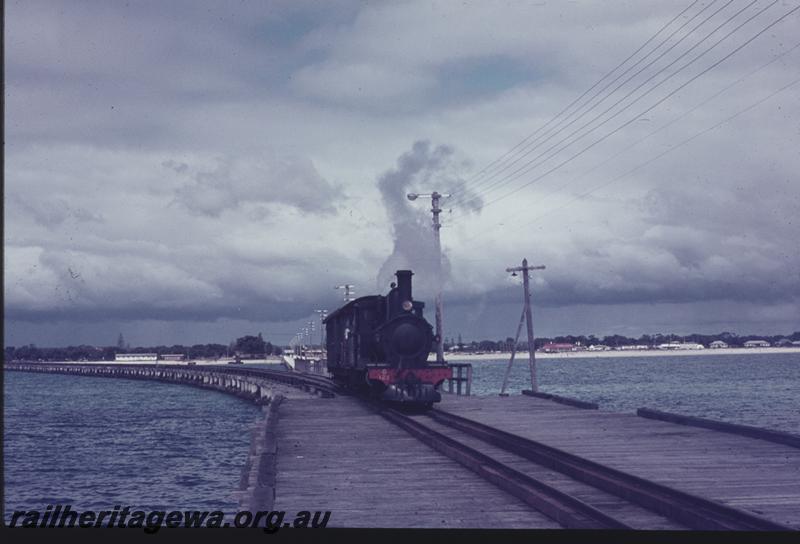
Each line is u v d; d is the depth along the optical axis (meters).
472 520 10.21
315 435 20.27
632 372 142.25
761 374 122.69
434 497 11.82
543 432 19.69
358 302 31.22
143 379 146.75
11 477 28.61
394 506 11.16
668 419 22.05
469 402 30.91
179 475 28.66
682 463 14.09
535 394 33.78
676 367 170.88
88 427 50.09
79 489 25.94
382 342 27.58
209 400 78.81
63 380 159.25
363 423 23.45
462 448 15.88
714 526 8.90
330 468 14.73
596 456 15.12
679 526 9.48
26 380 160.62
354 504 11.30
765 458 14.66
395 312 28.64
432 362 27.64
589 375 130.88
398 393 26.83
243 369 91.62
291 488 12.63
